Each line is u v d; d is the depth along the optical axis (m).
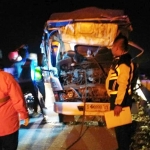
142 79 6.82
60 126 5.61
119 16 5.42
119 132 3.71
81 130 5.03
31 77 6.27
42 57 6.11
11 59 6.70
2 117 3.25
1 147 3.44
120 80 3.54
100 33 5.40
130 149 4.09
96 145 4.60
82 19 5.46
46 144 4.68
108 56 5.47
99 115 5.45
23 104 3.24
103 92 5.49
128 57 3.62
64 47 5.61
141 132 4.38
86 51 5.54
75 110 5.53
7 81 3.21
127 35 5.54
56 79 5.67
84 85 5.55
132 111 5.26
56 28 5.55
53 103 5.82
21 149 4.46
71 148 4.50
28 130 5.41
